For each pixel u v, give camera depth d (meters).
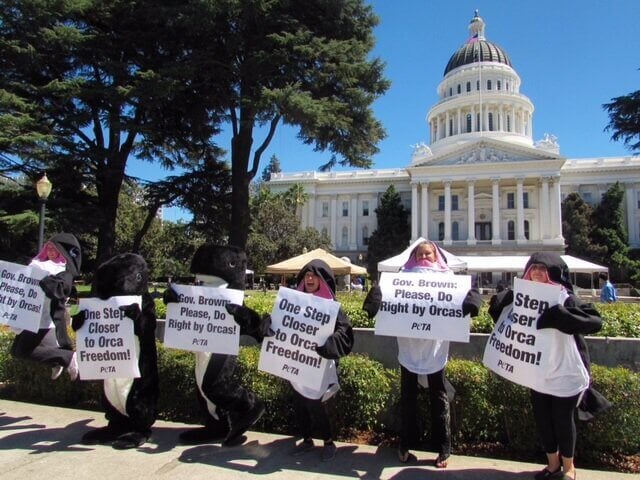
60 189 18.98
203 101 18.14
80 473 3.60
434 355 3.91
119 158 19.98
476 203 68.81
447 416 3.86
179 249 23.48
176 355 5.29
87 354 4.16
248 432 4.62
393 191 70.38
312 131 15.60
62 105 18.34
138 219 42.12
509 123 77.50
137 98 16.17
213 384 4.18
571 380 3.43
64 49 18.03
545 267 3.75
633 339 4.99
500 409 4.35
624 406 4.04
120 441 4.15
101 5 18.08
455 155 65.62
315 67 16.92
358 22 18.33
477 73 79.56
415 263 4.34
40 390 5.80
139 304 4.25
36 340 4.68
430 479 3.57
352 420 4.68
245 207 18.53
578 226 61.00
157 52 18.80
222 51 17.19
